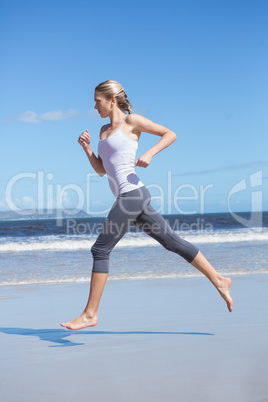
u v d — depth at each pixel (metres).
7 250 15.82
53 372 2.21
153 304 4.68
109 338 3.08
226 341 2.79
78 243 17.52
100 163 3.36
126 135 3.06
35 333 3.39
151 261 10.06
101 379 2.05
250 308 4.16
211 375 2.03
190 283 6.54
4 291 6.12
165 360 2.36
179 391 1.82
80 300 5.23
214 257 10.77
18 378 2.12
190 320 3.67
